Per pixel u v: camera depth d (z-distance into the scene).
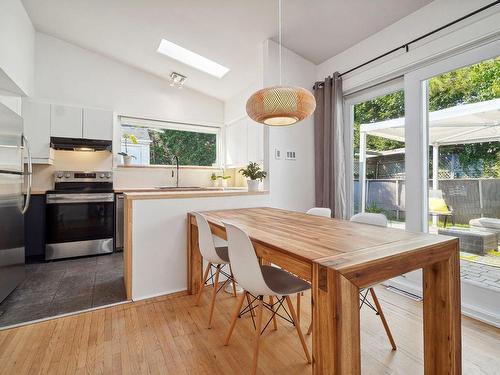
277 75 3.13
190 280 2.46
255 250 1.44
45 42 3.74
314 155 3.50
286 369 1.49
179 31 3.17
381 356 1.61
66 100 3.85
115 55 4.06
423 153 2.40
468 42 2.03
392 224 2.78
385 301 2.32
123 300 2.32
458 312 1.34
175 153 4.82
